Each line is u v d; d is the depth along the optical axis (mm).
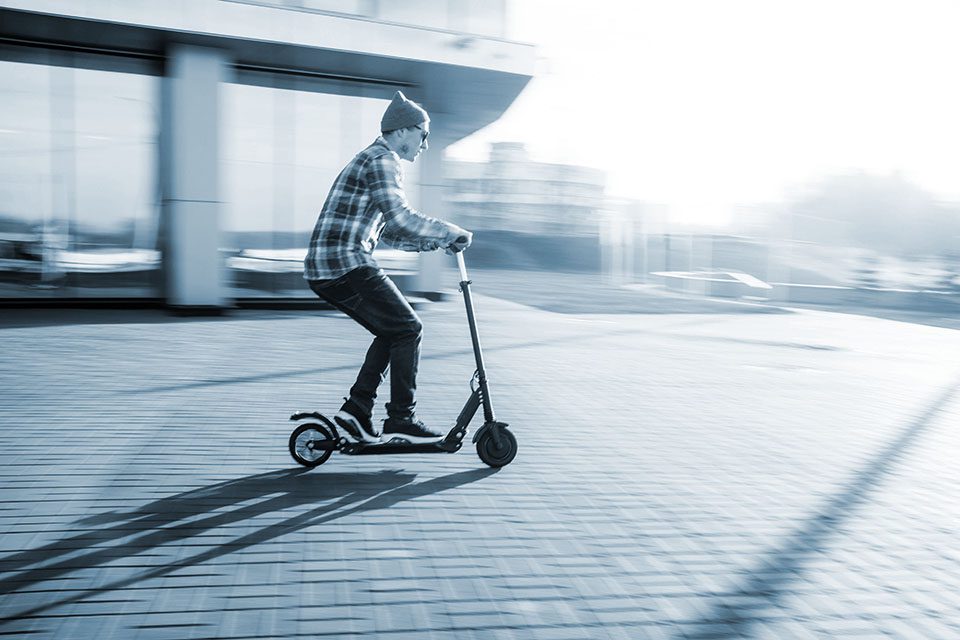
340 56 12234
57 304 12141
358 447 4188
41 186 11945
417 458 4602
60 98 11914
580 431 5465
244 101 12859
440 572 3020
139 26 10859
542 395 6711
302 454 4238
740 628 2666
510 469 4445
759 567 3191
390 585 2891
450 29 13242
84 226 12164
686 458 4844
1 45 11578
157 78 12273
